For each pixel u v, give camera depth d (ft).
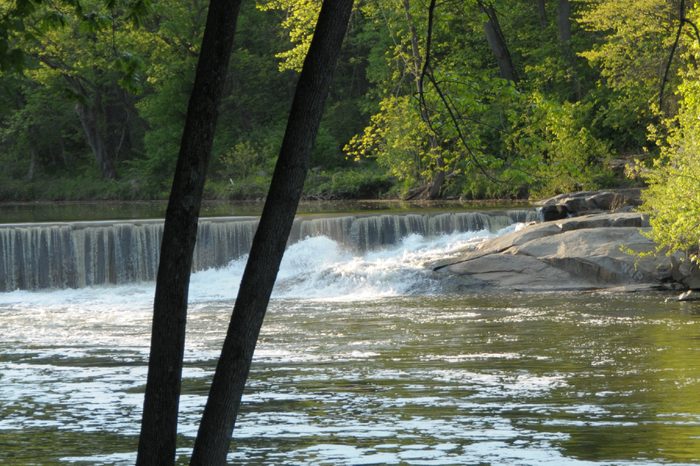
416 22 110.63
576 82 300.40
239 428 88.48
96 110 428.15
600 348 123.13
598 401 95.81
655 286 171.53
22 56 54.70
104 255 206.90
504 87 76.13
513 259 182.60
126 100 439.63
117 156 448.24
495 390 101.96
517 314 152.15
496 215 217.56
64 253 205.57
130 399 103.14
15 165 448.65
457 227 216.74
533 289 176.96
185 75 394.93
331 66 42.83
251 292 42.45
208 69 42.78
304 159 42.78
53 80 343.26
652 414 89.97
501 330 138.82
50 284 204.74
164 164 410.31
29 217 279.69
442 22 95.50
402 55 166.71
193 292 195.42
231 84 423.64
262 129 417.08
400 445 81.66
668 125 163.12
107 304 183.62
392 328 143.43
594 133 291.17
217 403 42.19
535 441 81.87
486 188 283.59
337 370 114.62
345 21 42.86
